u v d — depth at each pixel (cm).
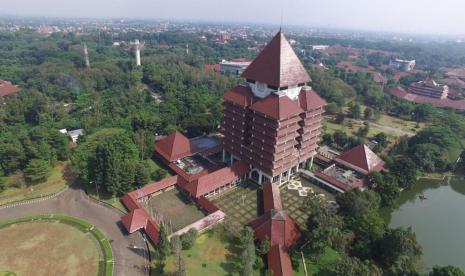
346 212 9262
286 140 10481
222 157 13450
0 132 13600
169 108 16700
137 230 8962
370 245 8281
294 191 11450
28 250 8119
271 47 10631
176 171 11638
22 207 9769
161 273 7575
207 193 10675
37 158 11100
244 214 9994
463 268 8569
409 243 7588
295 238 8475
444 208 11594
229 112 11781
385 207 11050
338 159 12812
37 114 15788
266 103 10200
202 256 8112
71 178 11319
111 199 10250
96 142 11588
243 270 7081
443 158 13562
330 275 7688
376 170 12062
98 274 7494
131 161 10750
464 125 16962
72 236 8638
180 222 9362
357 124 18750
